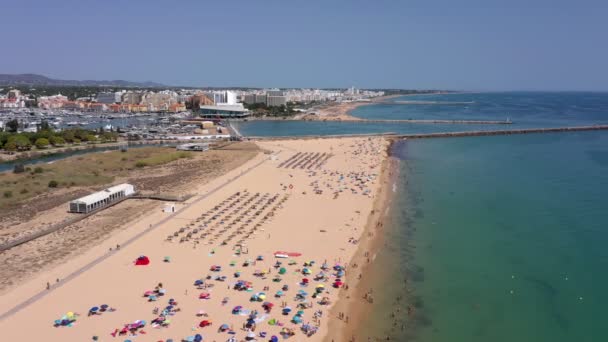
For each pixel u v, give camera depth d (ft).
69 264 357.20
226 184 641.40
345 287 327.88
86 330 265.75
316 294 314.35
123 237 418.72
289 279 336.08
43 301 298.56
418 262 374.22
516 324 283.79
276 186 632.38
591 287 330.75
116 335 260.62
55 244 401.08
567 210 512.63
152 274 340.80
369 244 412.57
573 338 270.05
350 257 381.81
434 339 266.98
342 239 423.64
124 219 474.08
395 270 358.02
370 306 302.86
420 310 298.97
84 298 303.07
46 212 496.64
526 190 604.49
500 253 392.88
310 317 285.84
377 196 581.94
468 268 362.94
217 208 515.91
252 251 388.78
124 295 307.99
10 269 347.56
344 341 262.26
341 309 297.74
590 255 386.93
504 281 341.41
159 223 460.55
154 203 537.24
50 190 598.75
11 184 609.01
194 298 304.71
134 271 345.72
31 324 271.69
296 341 259.60
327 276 343.67
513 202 547.08
